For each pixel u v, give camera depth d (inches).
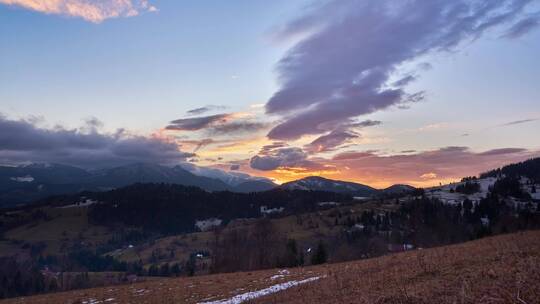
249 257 3472.0
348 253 4050.2
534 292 458.3
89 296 1419.8
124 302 1201.4
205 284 1448.1
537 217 4030.5
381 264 1143.6
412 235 4783.5
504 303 441.7
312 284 992.2
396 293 596.7
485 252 904.9
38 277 5526.6
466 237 4291.3
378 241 4291.3
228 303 978.1
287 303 762.8
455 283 593.6
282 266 3334.2
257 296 1008.2
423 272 765.9
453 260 854.5
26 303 1429.6
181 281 1638.8
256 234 3735.2
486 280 570.3
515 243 968.3
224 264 3476.9
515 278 538.9
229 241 3715.6
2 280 5339.6
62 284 5177.2
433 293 549.3
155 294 1306.6
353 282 859.4
